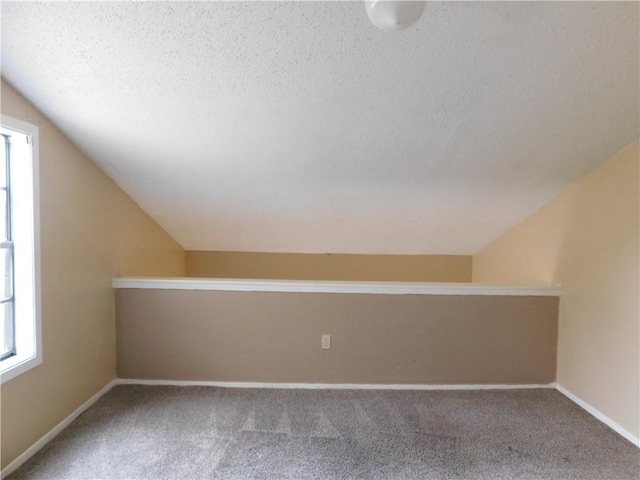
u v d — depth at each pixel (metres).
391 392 2.68
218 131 2.05
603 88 1.68
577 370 2.53
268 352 2.75
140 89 1.76
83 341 2.34
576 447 2.02
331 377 2.76
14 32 1.47
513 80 1.66
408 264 3.99
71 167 2.18
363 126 1.99
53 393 2.06
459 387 2.76
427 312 2.75
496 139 2.07
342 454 1.94
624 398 2.12
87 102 1.85
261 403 2.48
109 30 1.46
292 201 2.84
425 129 2.00
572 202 2.55
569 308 2.61
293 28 1.44
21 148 1.86
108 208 2.57
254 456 1.91
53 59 1.60
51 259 2.03
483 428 2.20
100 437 2.06
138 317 2.73
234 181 2.57
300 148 2.19
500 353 2.77
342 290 2.72
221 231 3.43
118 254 2.71
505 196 2.71
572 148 2.13
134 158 2.33
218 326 2.74
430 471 1.82
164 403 2.46
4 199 1.87
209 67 1.62
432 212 2.97
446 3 1.33
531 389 2.74
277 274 3.96
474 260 3.95
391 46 1.50
